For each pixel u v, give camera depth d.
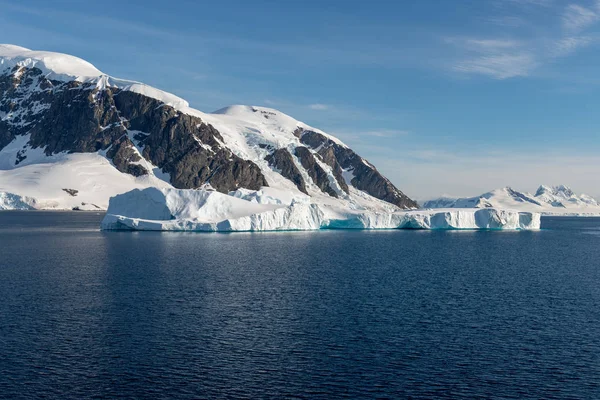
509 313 67.19
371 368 47.78
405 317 64.44
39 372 45.91
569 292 81.88
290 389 43.34
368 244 162.75
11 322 59.62
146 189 187.50
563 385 44.72
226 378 45.25
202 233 186.38
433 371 47.31
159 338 54.94
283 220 188.50
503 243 178.62
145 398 41.53
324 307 69.00
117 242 151.50
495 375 46.59
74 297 72.50
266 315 64.44
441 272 101.69
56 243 149.50
